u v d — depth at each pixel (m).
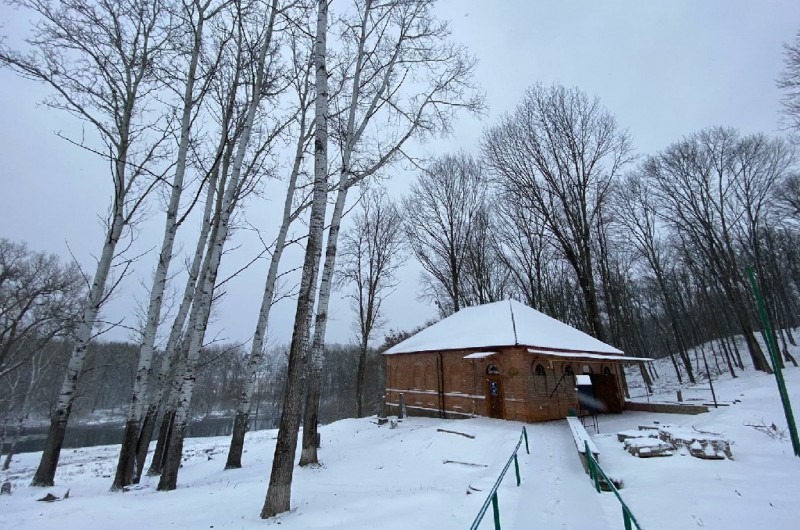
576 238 30.19
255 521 7.04
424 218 40.12
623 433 12.46
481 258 39.72
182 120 13.32
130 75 13.68
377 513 7.14
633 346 44.75
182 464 16.59
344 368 71.94
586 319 44.59
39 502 9.23
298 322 8.54
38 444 36.44
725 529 5.48
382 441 17.91
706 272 43.41
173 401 15.21
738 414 16.30
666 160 37.41
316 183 9.45
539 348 20.30
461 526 6.26
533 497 7.83
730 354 41.97
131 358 35.53
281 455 7.69
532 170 32.97
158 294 12.05
